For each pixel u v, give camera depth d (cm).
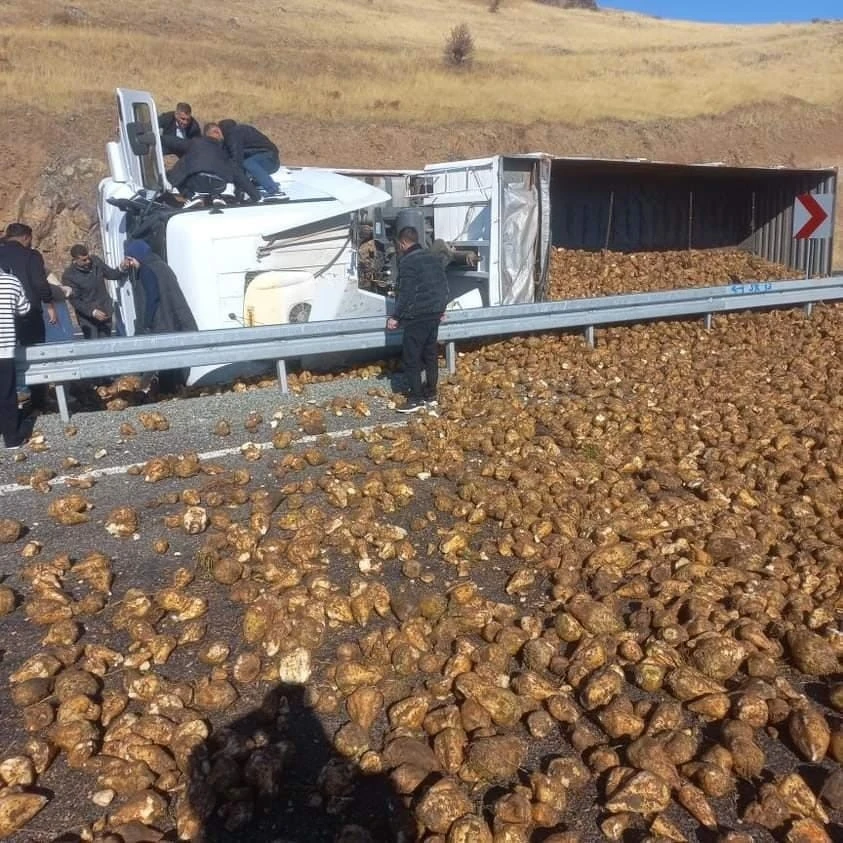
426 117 2875
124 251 1002
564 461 672
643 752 341
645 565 499
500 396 870
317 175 1108
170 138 1080
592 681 383
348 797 335
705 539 530
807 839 305
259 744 356
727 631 422
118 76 2759
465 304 1171
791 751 356
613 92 3531
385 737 364
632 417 783
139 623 441
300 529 548
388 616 460
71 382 864
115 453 725
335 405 832
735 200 1769
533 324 1038
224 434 765
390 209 1188
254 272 928
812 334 1153
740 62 4584
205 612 465
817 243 1583
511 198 1109
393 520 587
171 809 331
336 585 492
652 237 1716
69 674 396
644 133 3103
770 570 487
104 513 608
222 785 333
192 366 831
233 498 616
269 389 887
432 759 347
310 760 357
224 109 2616
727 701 372
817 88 3703
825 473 637
